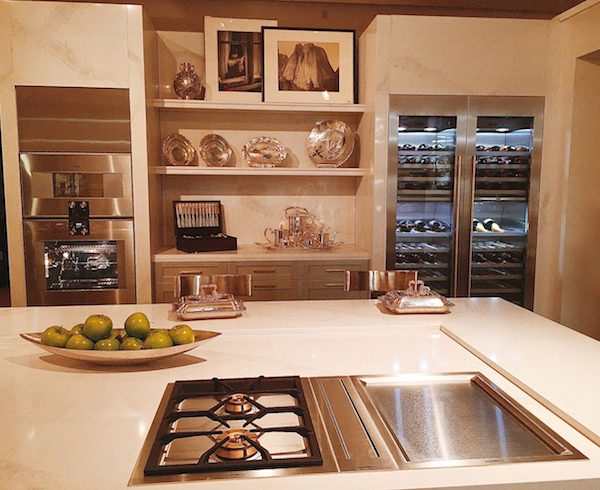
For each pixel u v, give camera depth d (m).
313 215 4.18
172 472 0.88
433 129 3.54
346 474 0.89
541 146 3.63
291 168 3.71
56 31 3.20
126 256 3.40
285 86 3.80
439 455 0.99
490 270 3.72
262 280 3.59
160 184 3.95
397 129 3.50
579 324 3.82
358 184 4.06
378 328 1.83
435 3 4.17
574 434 1.06
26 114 3.22
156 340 1.39
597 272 3.80
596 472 0.91
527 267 3.74
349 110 3.75
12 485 0.85
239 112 3.99
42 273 3.36
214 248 3.70
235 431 1.00
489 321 1.91
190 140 3.98
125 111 3.29
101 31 3.22
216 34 3.76
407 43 3.45
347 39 3.85
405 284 2.40
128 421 1.10
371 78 3.56
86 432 1.05
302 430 1.01
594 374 1.34
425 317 1.98
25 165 3.26
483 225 3.67
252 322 1.88
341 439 1.00
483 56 3.51
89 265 3.41
